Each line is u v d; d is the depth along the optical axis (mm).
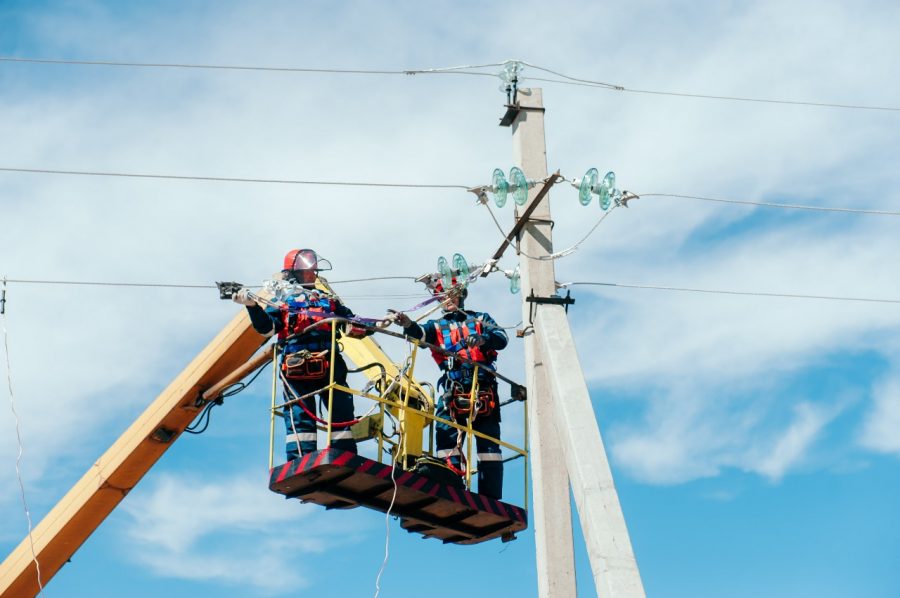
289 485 10969
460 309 11898
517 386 11930
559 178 11422
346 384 11250
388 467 10930
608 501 9695
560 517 10867
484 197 11516
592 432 10164
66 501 15508
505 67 12281
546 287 11359
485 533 12039
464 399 11594
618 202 11453
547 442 11062
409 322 11375
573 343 10914
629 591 9195
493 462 11781
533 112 12195
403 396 11914
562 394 10469
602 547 9414
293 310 11102
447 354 11508
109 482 15336
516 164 12086
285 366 11039
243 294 11016
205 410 14992
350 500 11211
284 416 11242
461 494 11391
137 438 15102
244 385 14781
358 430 11477
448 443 11766
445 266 11805
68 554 15805
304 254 11617
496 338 11602
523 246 11539
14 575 15625
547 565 10695
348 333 11227
